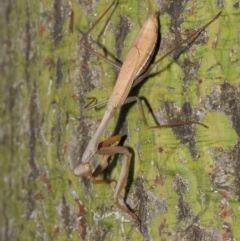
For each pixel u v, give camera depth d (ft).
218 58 1.26
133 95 1.34
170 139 1.30
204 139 1.27
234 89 1.25
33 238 1.50
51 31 1.45
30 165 1.51
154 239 1.31
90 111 1.40
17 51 1.54
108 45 1.37
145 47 1.31
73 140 1.42
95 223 1.39
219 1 1.26
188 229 1.28
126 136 1.35
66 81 1.43
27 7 1.51
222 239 1.26
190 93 1.28
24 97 1.52
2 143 1.60
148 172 1.32
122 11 1.35
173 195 1.30
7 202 1.57
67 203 1.43
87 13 1.39
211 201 1.27
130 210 1.34
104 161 1.36
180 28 1.29
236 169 1.25
